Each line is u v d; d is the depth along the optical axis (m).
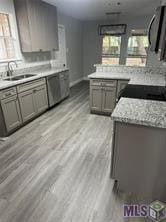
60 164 2.13
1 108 2.56
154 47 1.62
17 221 1.43
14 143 2.60
